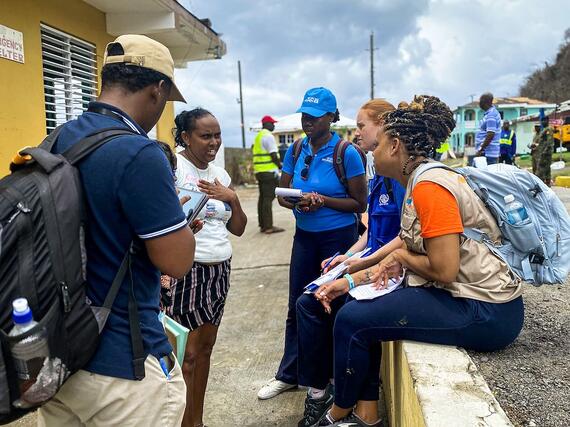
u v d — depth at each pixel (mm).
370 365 2301
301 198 3055
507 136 12852
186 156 2678
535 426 1661
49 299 1282
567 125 25328
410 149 2096
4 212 1283
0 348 1243
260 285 5684
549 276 2178
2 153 4465
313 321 2717
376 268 2391
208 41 8109
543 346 2285
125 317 1479
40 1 5016
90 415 1480
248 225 9656
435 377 1783
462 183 2066
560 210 2201
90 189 1409
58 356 1290
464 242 2066
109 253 1444
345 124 15594
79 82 5969
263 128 8516
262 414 3078
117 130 1484
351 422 2285
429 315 2045
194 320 2568
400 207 2664
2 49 4449
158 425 1528
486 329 2049
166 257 1479
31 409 1312
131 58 1558
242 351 3961
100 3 6035
